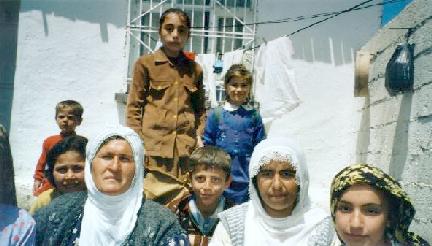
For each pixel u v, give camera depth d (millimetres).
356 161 6781
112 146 2592
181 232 2604
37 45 7156
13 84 7172
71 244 2570
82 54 7156
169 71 3758
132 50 7195
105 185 2547
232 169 3895
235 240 2641
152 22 7285
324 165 6953
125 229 2549
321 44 7016
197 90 3895
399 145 5102
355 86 6250
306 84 7039
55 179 3117
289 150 2574
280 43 6707
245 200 3879
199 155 3062
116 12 7137
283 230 2604
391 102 5512
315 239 2578
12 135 7117
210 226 3098
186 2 7215
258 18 7070
